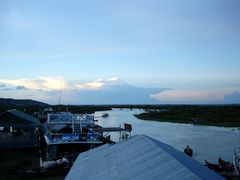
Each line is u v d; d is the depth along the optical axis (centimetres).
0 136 4678
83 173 1673
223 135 6756
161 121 11219
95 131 4200
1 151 3669
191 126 9131
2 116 3962
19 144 4038
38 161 3431
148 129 8050
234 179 2877
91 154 2033
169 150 1602
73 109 15888
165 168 1313
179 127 8762
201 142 5600
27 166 3177
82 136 3522
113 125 9106
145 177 1296
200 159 4056
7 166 3002
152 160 1459
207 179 1170
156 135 6631
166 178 1213
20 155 3600
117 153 1798
